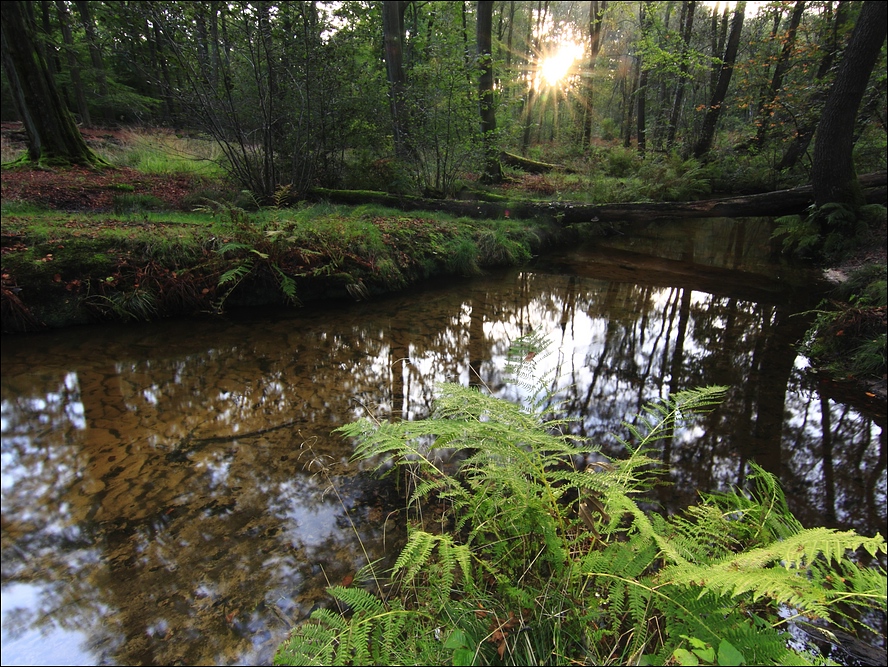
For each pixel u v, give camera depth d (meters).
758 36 15.50
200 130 9.11
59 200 7.70
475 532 2.03
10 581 2.05
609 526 1.97
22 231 5.38
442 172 11.07
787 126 12.94
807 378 4.54
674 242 11.36
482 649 1.59
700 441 3.42
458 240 8.13
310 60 8.54
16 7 9.26
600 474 1.98
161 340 4.82
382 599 1.95
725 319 6.30
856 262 8.23
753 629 1.44
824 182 8.88
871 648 1.79
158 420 3.41
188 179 10.04
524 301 6.82
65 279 4.99
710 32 20.22
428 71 10.03
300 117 8.77
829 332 5.11
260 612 1.93
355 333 5.27
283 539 2.32
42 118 9.84
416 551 1.87
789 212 9.68
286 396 3.85
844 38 11.69
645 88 20.09
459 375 4.43
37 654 1.73
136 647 1.77
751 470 3.06
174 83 8.78
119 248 5.40
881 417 3.81
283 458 3.00
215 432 3.29
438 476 2.78
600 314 6.46
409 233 7.68
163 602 1.96
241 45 8.20
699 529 2.05
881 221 8.75
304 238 6.33
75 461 2.92
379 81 9.91
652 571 1.98
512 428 2.05
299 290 6.08
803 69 12.77
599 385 4.38
